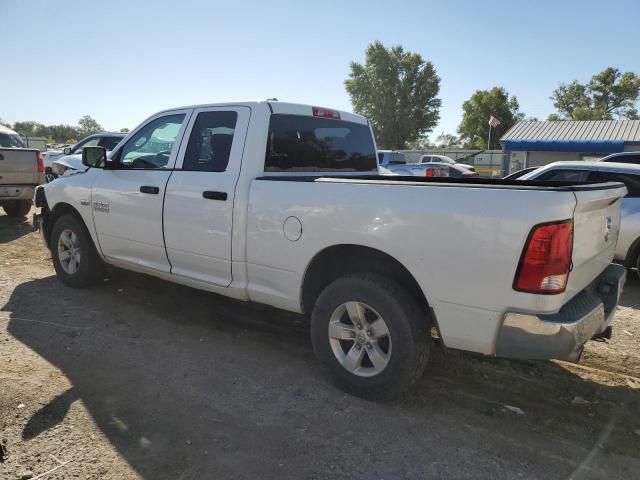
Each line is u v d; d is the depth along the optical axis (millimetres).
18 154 9805
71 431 3008
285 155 4258
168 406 3338
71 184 5496
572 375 3918
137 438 2965
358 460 2818
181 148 4477
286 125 4277
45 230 6047
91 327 4656
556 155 26938
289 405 3391
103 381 3650
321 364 4047
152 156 4766
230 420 3191
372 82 66188
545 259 2693
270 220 3736
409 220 3072
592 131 26875
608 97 67438
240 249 3953
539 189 2729
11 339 4316
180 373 3822
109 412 3238
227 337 4555
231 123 4184
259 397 3490
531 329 2773
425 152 43281
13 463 2701
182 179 4340
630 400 3551
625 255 6727
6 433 2965
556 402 3500
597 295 3457
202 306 5328
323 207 3438
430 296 3061
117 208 4941
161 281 6145
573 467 2793
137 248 4848
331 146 4750
